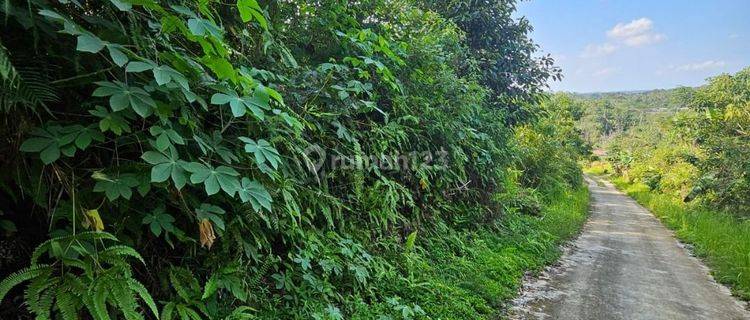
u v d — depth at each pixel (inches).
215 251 90.7
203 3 67.3
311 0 143.7
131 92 59.6
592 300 178.1
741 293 200.5
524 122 342.0
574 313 161.0
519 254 237.0
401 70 175.9
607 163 1982.0
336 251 129.0
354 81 131.4
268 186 91.0
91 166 69.0
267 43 105.9
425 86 191.0
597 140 2647.6
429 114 190.2
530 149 545.0
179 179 65.2
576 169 905.5
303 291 113.9
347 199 150.9
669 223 481.4
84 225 63.1
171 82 65.5
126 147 72.1
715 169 620.7
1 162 58.9
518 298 175.3
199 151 80.0
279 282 107.0
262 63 117.0
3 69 48.9
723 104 804.6
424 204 202.8
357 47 152.3
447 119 199.9
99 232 60.3
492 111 282.5
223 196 84.9
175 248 87.0
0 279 66.5
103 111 60.9
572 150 901.2
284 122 103.3
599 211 617.3
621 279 216.4
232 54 103.3
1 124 57.9
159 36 71.9
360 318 119.6
